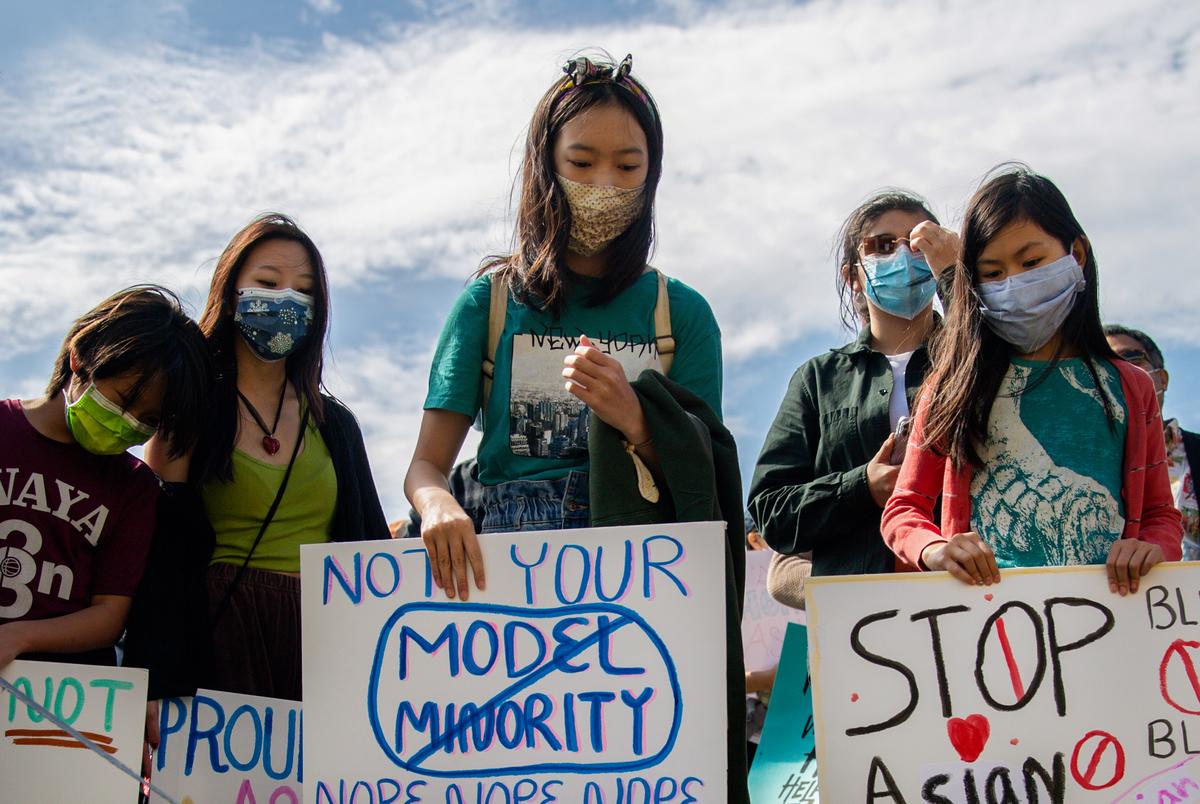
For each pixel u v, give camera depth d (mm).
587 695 3367
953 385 3910
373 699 3434
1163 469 3877
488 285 3979
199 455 4043
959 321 3959
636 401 3520
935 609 3518
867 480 4375
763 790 4672
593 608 3404
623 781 3316
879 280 4785
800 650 4844
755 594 5934
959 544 3570
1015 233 3879
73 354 3779
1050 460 3807
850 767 3436
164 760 3701
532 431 3816
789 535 4543
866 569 4402
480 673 3416
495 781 3357
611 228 3914
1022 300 3844
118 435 3750
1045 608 3514
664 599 3385
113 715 3578
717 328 4082
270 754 3768
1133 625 3502
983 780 3428
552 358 3869
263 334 4207
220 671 3922
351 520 4320
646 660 3363
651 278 4035
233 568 4047
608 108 3908
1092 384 3873
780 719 4770
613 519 3535
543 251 3883
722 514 3684
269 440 4199
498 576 3451
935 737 3451
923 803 3416
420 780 3381
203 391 3904
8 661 3520
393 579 3490
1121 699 3467
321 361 4410
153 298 3916
